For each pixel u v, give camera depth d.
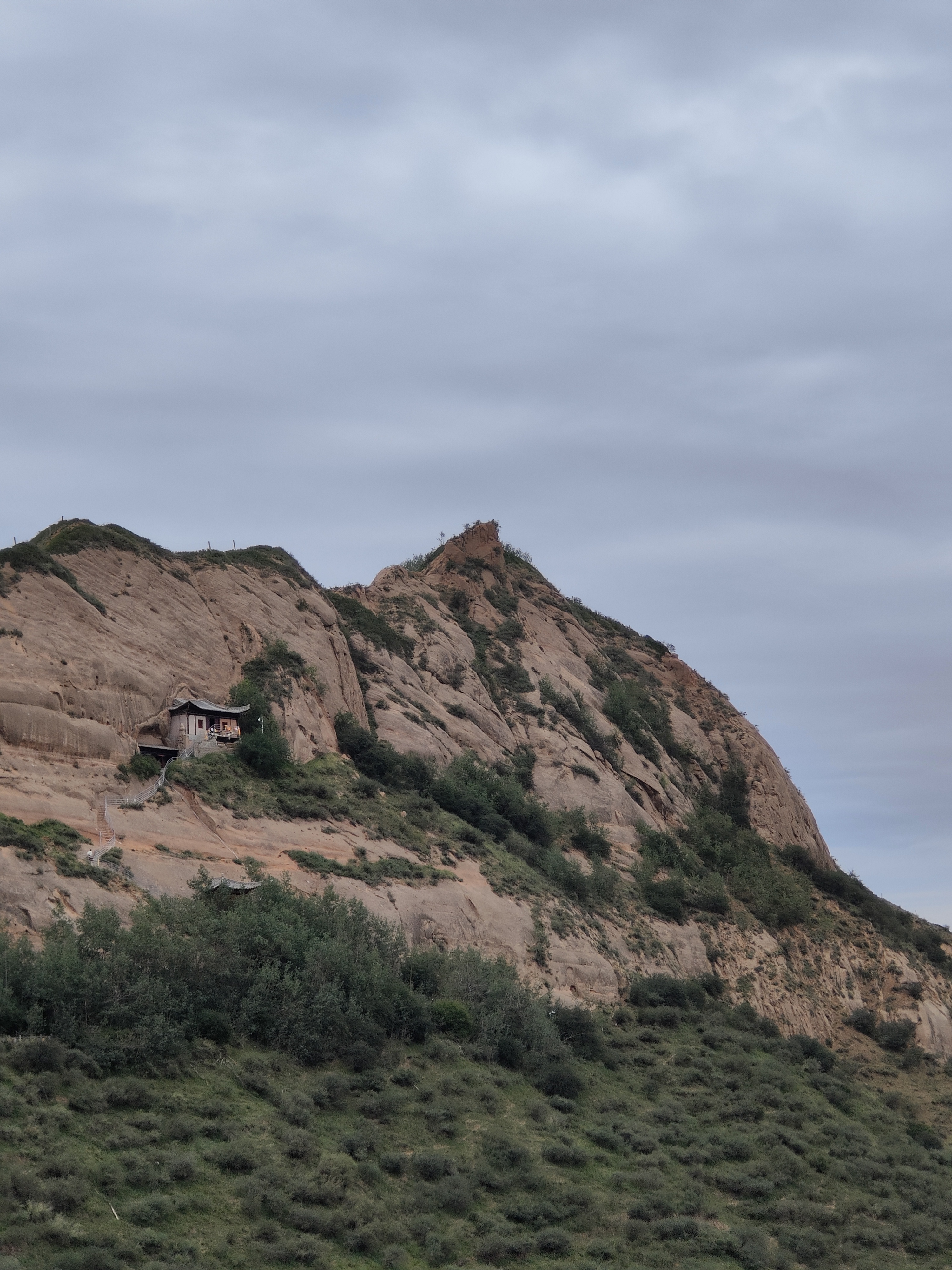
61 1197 54.56
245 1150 63.41
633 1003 105.62
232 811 98.19
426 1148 70.94
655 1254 66.19
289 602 131.00
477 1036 85.12
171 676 109.56
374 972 82.44
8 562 103.06
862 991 129.50
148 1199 57.06
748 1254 68.62
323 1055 76.19
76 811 87.62
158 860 87.25
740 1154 81.94
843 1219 76.94
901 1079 112.00
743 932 127.38
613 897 120.00
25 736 91.00
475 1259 62.22
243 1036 74.81
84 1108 62.16
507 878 109.50
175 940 75.62
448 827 113.62
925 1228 77.62
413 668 142.88
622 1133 79.88
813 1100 96.06
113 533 117.81
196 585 122.88
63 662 98.81
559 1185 71.12
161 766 102.62
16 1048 64.25
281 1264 56.53
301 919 84.31
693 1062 95.31
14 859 78.69
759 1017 112.44
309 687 121.31
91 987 69.62
